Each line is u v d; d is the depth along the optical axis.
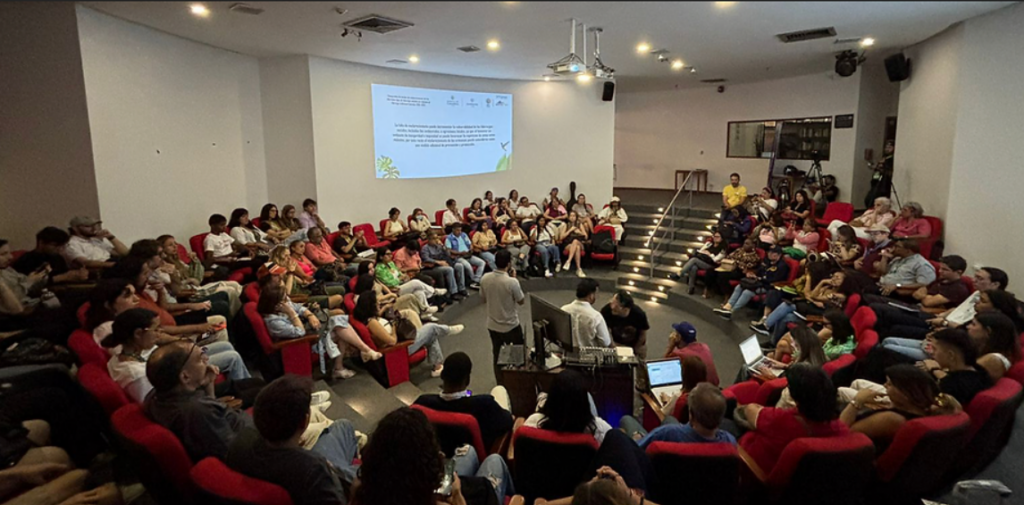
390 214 8.49
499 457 2.75
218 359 3.80
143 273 4.00
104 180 5.36
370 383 4.77
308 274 6.33
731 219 8.62
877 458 2.84
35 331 3.70
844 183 10.12
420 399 3.21
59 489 2.48
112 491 2.53
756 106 11.59
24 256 4.55
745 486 2.86
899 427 2.76
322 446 2.71
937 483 2.92
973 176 5.77
